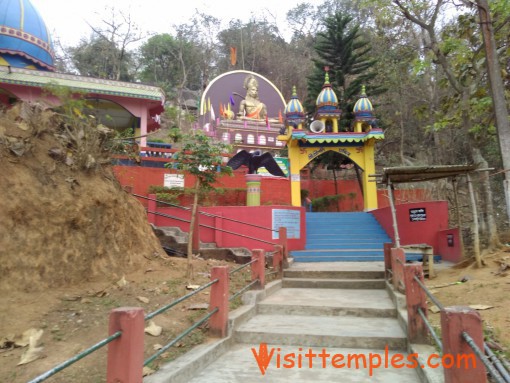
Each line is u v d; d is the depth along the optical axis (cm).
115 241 673
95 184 675
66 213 585
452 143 1883
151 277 669
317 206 2000
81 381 349
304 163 1725
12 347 389
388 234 1366
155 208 1154
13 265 496
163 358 423
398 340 516
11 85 1579
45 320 449
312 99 2252
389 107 2520
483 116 1309
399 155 2444
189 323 525
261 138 2778
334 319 630
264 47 4550
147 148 1507
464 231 1212
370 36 2764
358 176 2112
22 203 534
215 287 523
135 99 1795
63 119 723
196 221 986
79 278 576
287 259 1011
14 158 571
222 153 820
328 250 1221
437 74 1906
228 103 3091
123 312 297
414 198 1795
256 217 1159
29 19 2053
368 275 895
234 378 416
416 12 1134
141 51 4566
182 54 4462
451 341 275
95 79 1709
